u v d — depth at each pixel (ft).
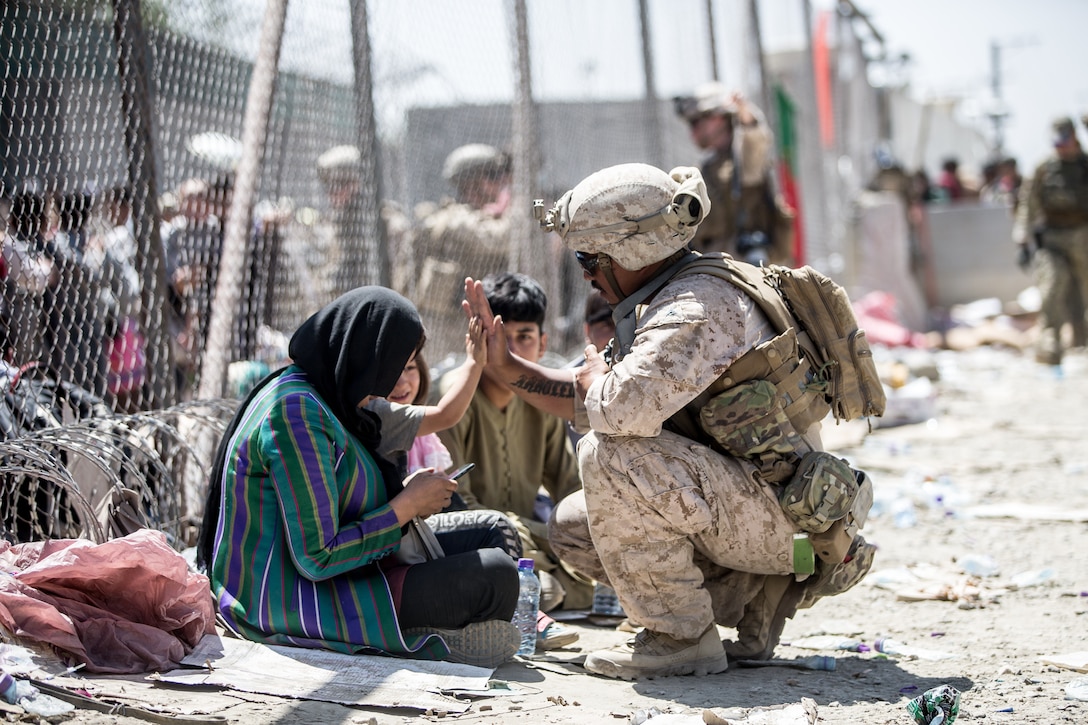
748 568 13.12
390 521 12.39
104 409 14.47
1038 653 14.01
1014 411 36.86
